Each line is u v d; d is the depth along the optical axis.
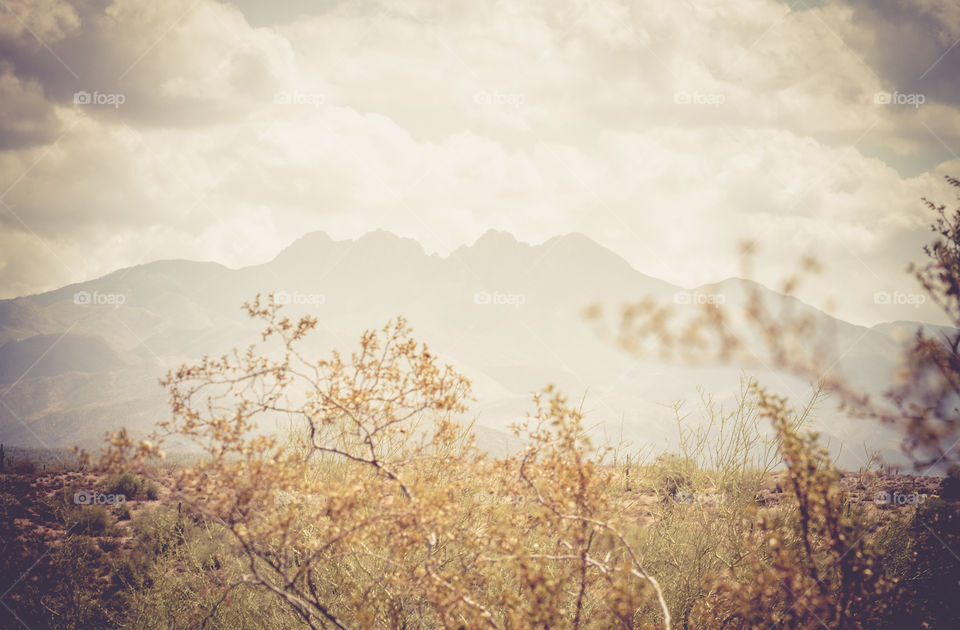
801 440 3.41
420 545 4.05
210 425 3.58
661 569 4.93
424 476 4.39
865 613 3.91
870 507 5.67
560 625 3.63
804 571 3.87
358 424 4.12
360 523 3.73
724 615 4.48
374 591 4.54
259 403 3.81
